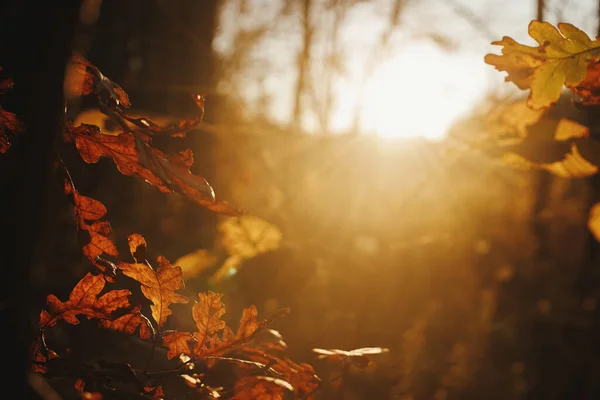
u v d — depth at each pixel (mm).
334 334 2740
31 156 481
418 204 3938
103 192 2934
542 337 4777
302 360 1236
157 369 942
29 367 491
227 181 3146
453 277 4996
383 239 3893
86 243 745
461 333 4949
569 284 5141
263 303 2023
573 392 4473
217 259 1798
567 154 1108
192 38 3617
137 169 708
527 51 871
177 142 2826
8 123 605
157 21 3527
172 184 627
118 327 785
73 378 730
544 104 877
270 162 3553
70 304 772
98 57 3223
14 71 484
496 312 5117
